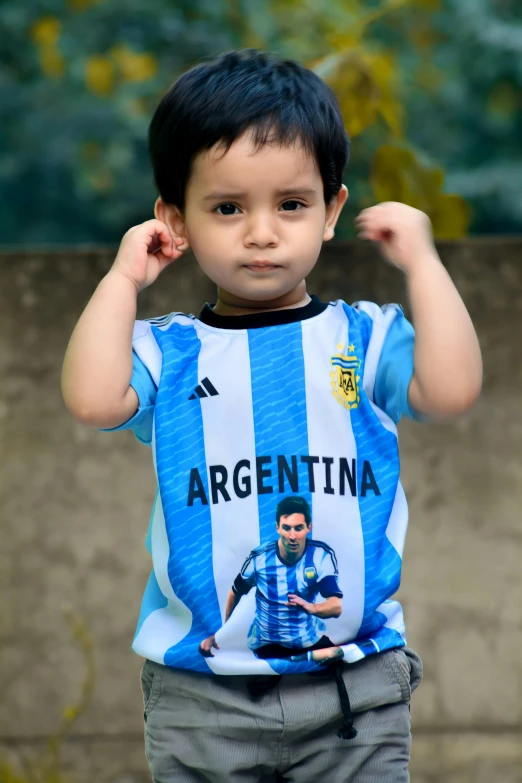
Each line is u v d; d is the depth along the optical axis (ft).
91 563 15.10
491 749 14.93
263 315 9.10
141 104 22.16
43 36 21.20
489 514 15.07
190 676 8.71
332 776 8.71
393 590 8.78
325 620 8.57
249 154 8.33
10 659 15.08
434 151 26.63
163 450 8.82
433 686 14.98
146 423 9.19
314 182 8.58
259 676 8.59
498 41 24.79
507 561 15.03
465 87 25.70
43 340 15.21
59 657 15.08
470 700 14.97
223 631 8.52
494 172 26.43
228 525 8.66
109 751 14.99
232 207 8.51
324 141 8.68
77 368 8.68
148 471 15.15
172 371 9.00
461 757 14.92
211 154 8.41
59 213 28.45
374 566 8.74
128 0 23.22
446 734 14.97
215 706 8.63
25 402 15.19
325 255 15.15
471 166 26.84
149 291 15.16
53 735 15.02
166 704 8.82
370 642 8.69
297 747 8.66
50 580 15.10
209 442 8.81
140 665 15.03
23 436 15.19
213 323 9.21
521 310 15.08
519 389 15.06
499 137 26.71
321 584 8.60
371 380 9.11
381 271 15.10
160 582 8.87
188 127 8.54
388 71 15.48
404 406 8.95
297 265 8.57
